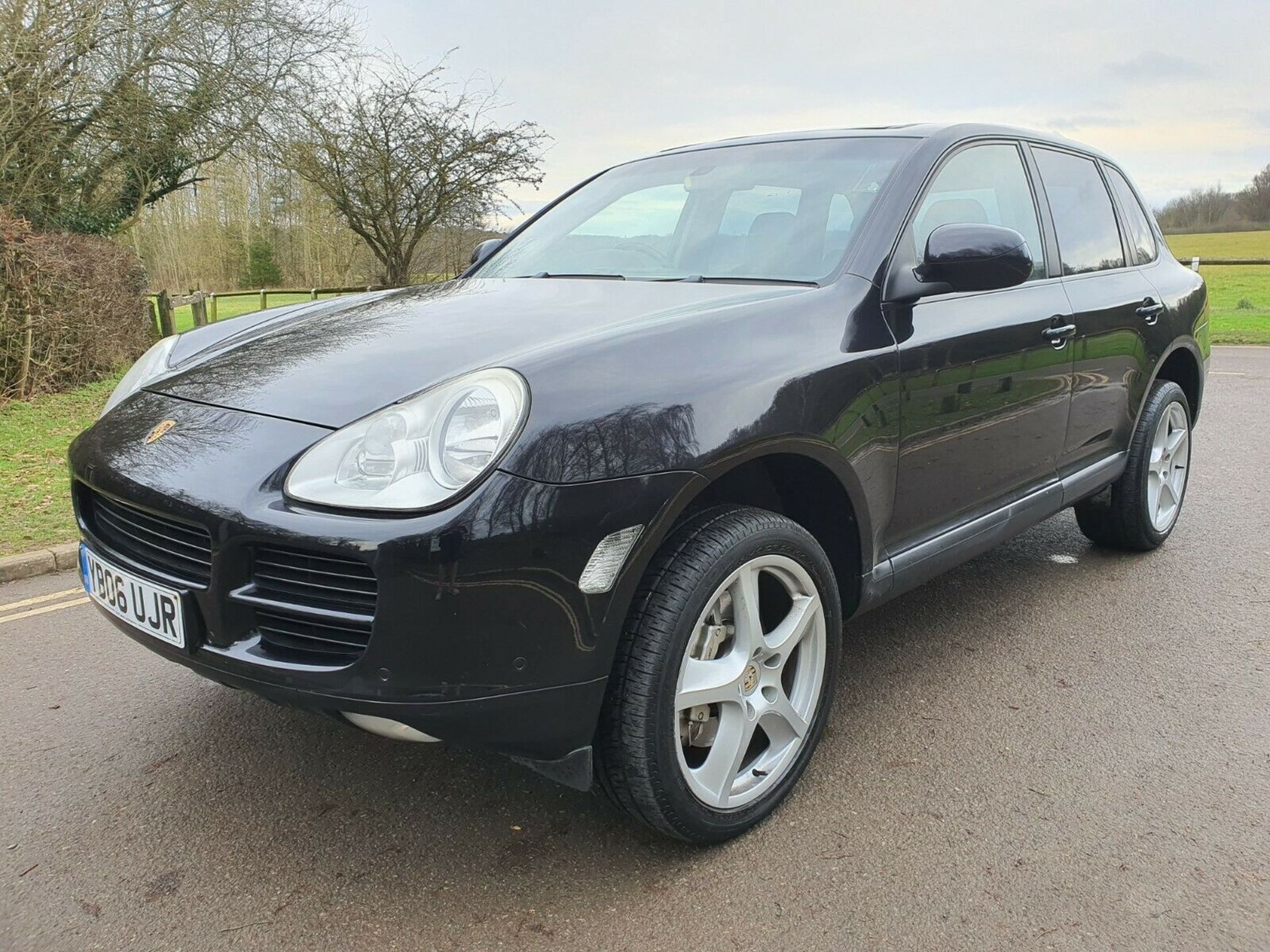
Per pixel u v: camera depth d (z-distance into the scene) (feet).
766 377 7.04
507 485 5.81
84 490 7.62
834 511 8.03
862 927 6.35
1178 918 6.37
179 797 8.02
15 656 10.96
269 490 6.11
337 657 5.99
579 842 7.36
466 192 61.26
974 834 7.34
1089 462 11.96
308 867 7.09
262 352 7.92
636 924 6.42
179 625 6.45
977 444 9.33
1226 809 7.63
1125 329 11.82
